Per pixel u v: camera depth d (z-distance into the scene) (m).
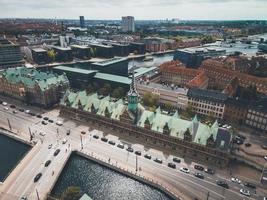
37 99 187.62
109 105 156.62
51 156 126.25
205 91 176.62
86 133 149.62
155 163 122.12
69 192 92.81
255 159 125.50
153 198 103.94
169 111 182.50
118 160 124.25
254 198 100.81
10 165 123.88
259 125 154.75
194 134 126.94
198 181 110.12
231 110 164.12
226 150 117.12
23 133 149.62
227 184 107.44
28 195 100.44
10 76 199.62
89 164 125.00
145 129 138.50
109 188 109.25
